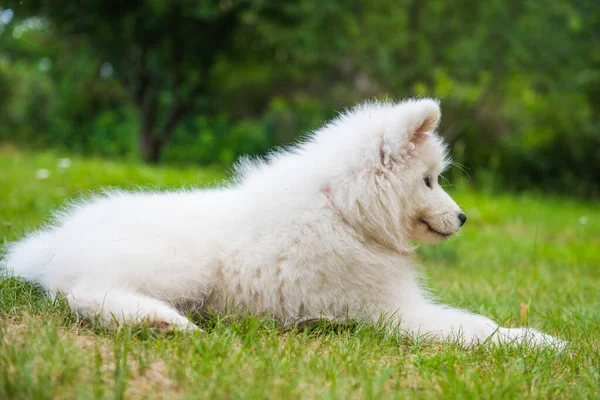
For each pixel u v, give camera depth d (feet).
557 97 51.85
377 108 12.51
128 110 72.90
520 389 8.80
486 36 44.86
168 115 60.49
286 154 12.39
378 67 47.73
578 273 21.38
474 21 46.19
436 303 13.98
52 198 25.31
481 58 45.29
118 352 8.41
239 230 11.00
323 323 10.83
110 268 10.14
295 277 10.83
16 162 36.70
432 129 11.99
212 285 10.86
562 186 57.16
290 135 61.36
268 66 62.90
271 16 50.96
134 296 9.86
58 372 7.67
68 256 10.59
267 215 11.03
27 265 12.07
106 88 71.41
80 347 8.67
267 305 10.85
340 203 11.21
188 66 58.70
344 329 10.92
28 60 67.21
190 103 61.46
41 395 6.97
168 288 10.40
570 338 12.43
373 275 11.39
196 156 65.21
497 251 24.71
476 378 8.95
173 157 65.10
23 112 78.54
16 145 73.87
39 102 77.41
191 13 52.39
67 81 68.74
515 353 10.50
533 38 44.24
